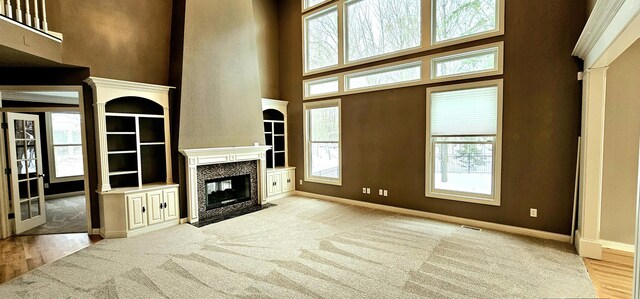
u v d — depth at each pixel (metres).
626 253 3.45
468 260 3.29
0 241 4.12
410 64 5.06
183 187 4.88
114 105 4.57
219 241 3.99
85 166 4.32
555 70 3.79
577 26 3.62
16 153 4.46
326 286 2.78
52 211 5.82
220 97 5.29
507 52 4.11
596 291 2.64
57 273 3.11
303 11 6.49
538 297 2.56
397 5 5.25
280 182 6.62
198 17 4.94
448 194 4.74
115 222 4.19
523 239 3.91
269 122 6.73
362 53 5.73
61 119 7.34
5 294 2.71
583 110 3.47
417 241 3.88
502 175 4.24
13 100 6.30
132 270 3.14
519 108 4.06
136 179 4.74
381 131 5.44
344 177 6.07
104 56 4.33
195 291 2.71
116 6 4.45
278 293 2.66
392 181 5.36
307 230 4.38
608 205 3.64
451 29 4.64
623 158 3.53
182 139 4.78
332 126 6.32
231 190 5.80
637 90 3.42
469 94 4.47
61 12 3.94
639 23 2.06
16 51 3.25
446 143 4.74
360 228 4.43
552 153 3.86
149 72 4.82
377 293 2.65
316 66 6.49
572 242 3.75
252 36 5.87
